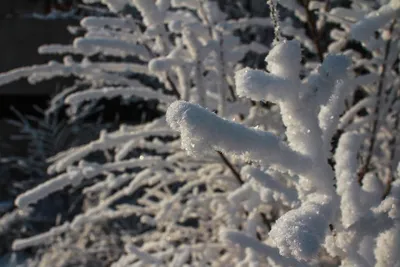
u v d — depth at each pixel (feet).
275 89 2.35
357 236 2.78
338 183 3.02
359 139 3.48
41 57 21.85
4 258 16.47
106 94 6.86
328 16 6.27
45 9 24.21
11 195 20.58
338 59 2.56
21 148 22.75
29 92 21.54
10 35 21.71
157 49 6.51
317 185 2.44
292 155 2.35
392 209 2.73
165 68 5.80
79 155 6.70
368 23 4.31
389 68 5.85
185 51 6.57
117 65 6.98
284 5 6.43
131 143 6.79
